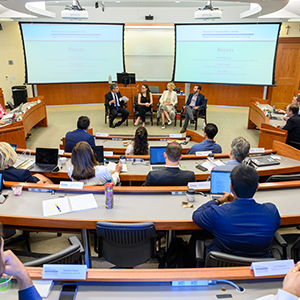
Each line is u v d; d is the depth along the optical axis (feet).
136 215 6.29
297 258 5.64
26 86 29.55
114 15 27.17
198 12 17.83
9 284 3.67
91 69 28.45
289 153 10.92
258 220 4.87
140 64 30.71
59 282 3.84
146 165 10.27
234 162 8.12
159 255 7.41
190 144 13.48
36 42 26.73
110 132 20.89
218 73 27.53
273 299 3.45
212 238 6.08
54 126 22.63
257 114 19.97
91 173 7.51
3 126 15.07
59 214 6.29
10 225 6.82
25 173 7.94
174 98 22.48
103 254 5.91
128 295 3.68
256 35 25.90
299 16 24.23
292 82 29.12
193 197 6.84
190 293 3.73
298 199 7.17
